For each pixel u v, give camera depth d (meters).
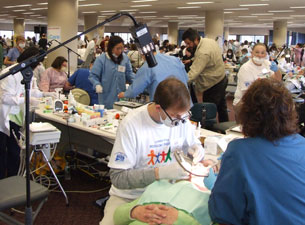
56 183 3.50
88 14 19.34
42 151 2.97
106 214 1.73
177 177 1.56
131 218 1.49
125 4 13.97
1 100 2.92
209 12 16.09
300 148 1.19
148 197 1.50
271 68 3.50
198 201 1.45
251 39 31.23
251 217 1.16
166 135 1.76
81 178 3.68
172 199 1.46
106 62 4.15
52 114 3.52
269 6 13.70
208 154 2.32
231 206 1.19
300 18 19.73
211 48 4.40
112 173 1.67
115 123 3.13
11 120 3.10
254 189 1.14
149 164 1.75
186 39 4.41
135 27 1.86
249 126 1.22
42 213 2.93
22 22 24.27
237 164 1.19
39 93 3.83
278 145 1.19
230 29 30.44
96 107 3.52
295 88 5.38
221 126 3.76
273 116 1.18
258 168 1.16
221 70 4.56
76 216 2.91
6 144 3.19
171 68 3.28
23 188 2.25
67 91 4.82
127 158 1.66
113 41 4.06
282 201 1.14
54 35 9.91
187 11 16.67
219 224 1.23
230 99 9.10
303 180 1.15
